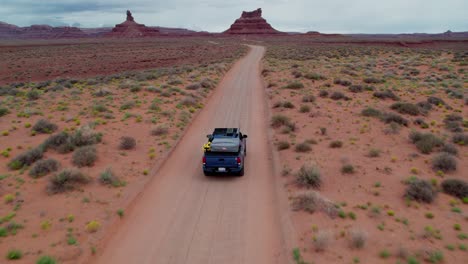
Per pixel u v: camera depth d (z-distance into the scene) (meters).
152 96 32.81
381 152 17.00
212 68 55.56
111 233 10.40
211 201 12.61
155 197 13.00
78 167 15.04
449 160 14.73
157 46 135.88
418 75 47.56
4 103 28.81
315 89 35.97
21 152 17.09
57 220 10.68
